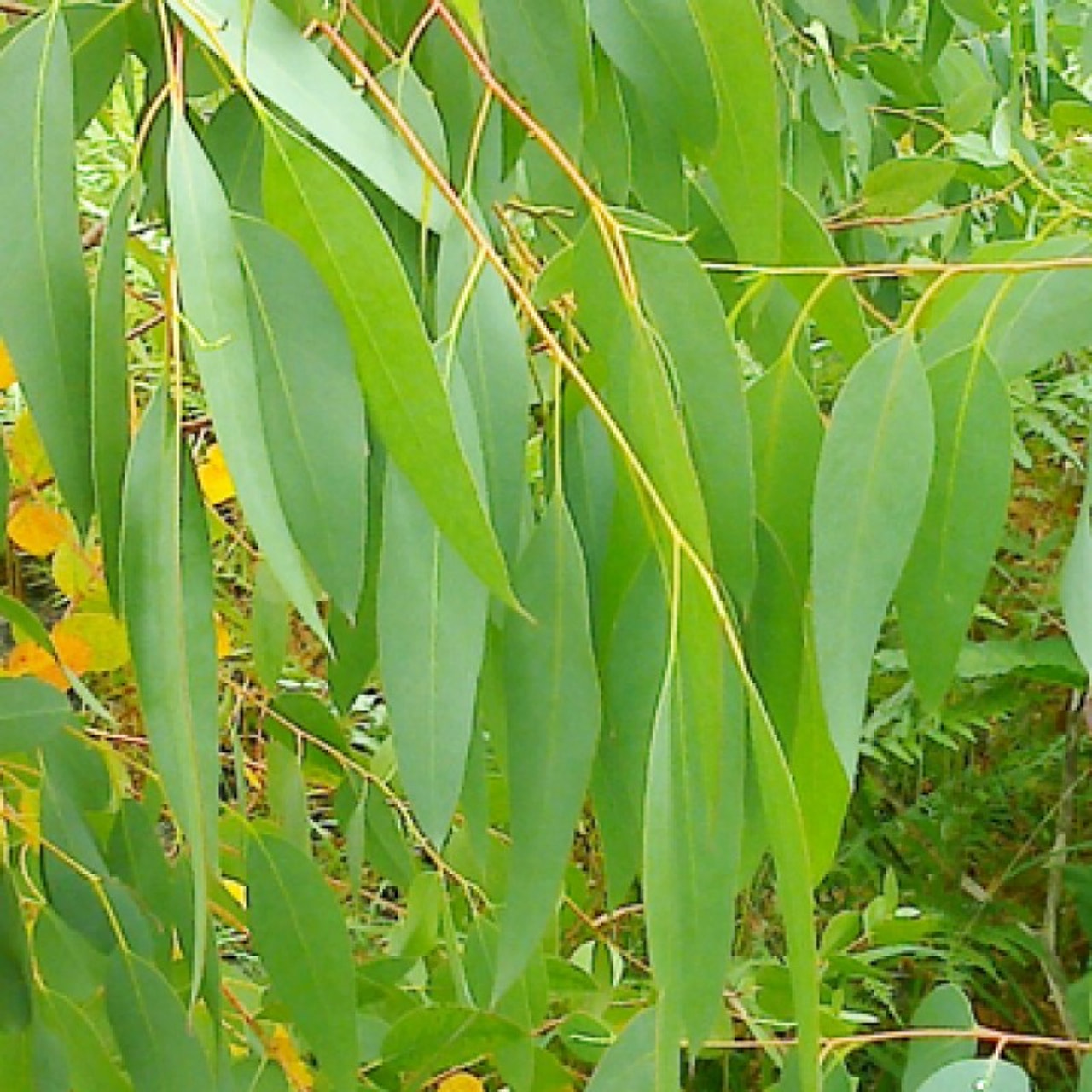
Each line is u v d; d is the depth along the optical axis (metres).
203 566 0.63
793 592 0.76
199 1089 0.80
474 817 0.76
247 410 0.58
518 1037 0.94
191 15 0.59
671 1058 0.66
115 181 1.51
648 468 0.66
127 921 0.83
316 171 0.61
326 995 0.85
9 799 0.88
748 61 0.73
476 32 0.67
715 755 0.66
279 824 1.03
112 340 0.63
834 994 1.17
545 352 0.86
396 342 0.62
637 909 1.21
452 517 0.62
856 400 0.72
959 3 1.11
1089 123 1.14
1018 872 1.80
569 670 0.70
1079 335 0.75
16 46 0.63
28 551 0.93
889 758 1.90
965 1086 0.78
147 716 0.61
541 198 0.84
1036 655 1.68
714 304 0.70
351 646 0.83
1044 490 1.84
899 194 1.10
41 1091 0.79
